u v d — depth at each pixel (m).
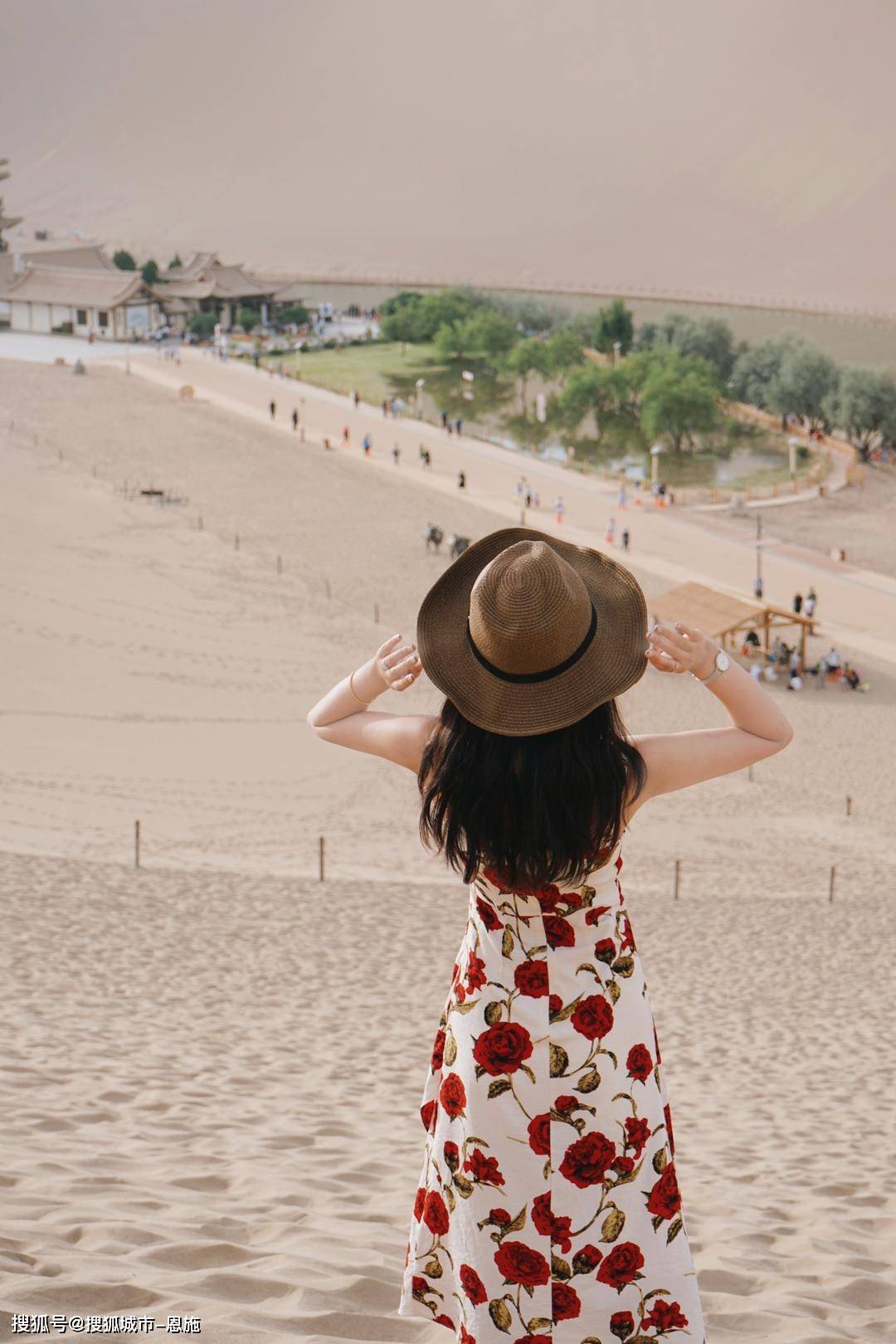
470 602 2.58
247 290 119.81
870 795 30.19
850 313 172.50
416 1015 11.27
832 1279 3.82
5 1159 4.52
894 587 51.38
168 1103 6.66
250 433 72.44
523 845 2.57
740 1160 6.59
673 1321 2.64
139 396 80.38
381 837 23.53
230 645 38.75
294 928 15.30
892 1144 7.38
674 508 63.41
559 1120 2.66
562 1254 2.63
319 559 50.47
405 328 112.94
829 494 69.19
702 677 2.67
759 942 16.73
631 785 2.64
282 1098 7.24
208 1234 3.66
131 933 14.02
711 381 81.44
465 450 72.25
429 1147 2.81
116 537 50.75
